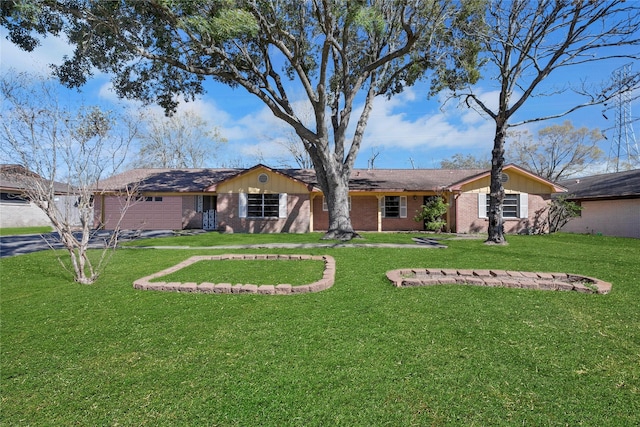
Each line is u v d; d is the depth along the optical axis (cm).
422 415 233
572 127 3103
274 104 1215
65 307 469
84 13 896
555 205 1677
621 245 1123
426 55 1263
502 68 1134
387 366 298
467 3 1131
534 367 296
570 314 426
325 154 1279
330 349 332
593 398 251
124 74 1224
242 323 403
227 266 735
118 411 240
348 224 1322
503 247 1062
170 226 1886
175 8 838
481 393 258
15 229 1833
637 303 469
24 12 780
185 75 1326
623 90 1038
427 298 492
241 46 1202
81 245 605
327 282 557
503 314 426
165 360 315
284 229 1675
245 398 253
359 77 1357
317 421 227
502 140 1165
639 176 1727
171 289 549
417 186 1761
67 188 630
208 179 1970
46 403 251
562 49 1021
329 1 1048
